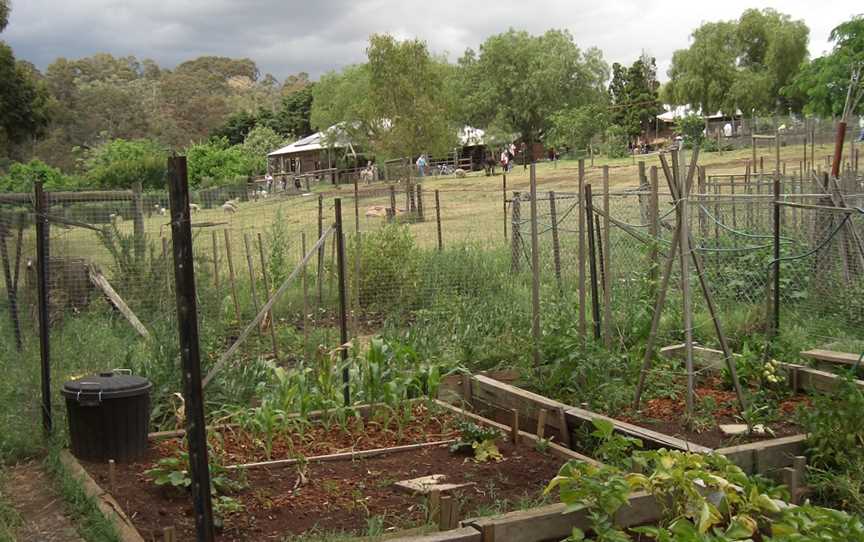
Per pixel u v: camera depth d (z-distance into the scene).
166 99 110.56
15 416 6.82
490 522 4.25
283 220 14.83
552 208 11.08
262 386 7.65
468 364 8.93
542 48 64.38
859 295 9.77
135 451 6.30
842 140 13.30
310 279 12.09
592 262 8.31
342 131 51.09
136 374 7.62
